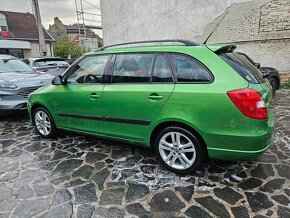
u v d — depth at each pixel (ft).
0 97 17.83
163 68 9.85
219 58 8.98
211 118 8.74
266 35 25.71
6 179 10.25
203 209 8.02
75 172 10.59
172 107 9.39
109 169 10.71
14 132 16.20
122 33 39.88
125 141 11.31
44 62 33.01
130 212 8.04
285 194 8.57
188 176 9.87
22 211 8.27
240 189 8.93
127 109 10.53
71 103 12.55
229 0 26.73
